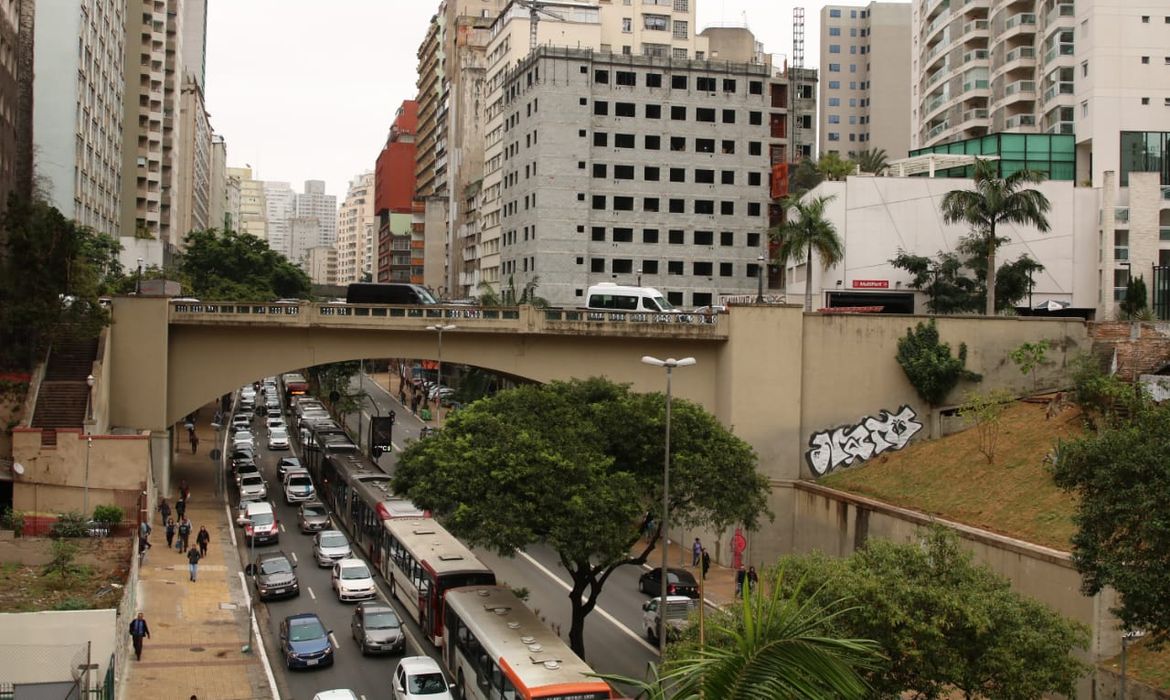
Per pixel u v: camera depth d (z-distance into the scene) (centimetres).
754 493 3888
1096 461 2766
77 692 2583
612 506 3450
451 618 3544
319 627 3725
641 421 3809
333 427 7744
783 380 5781
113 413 5688
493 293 11100
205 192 19175
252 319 5719
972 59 9631
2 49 7106
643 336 5812
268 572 4459
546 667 2808
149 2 12531
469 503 3522
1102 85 8244
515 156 11131
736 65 10812
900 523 4656
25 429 4838
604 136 10538
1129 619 2567
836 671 1052
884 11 16225
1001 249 7744
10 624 2781
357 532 5494
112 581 3628
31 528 4472
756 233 10856
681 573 4831
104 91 10200
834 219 7719
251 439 8344
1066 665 2611
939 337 5862
